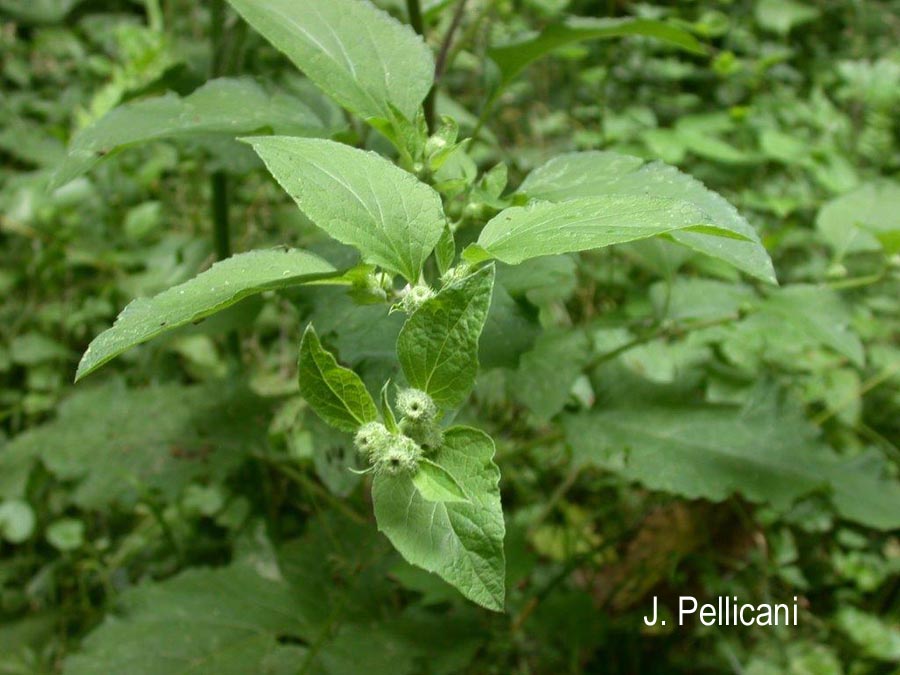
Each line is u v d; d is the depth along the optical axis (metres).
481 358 0.38
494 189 0.37
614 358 0.57
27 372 0.80
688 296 0.55
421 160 0.35
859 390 0.68
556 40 0.45
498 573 0.25
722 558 0.63
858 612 0.64
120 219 0.88
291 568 0.54
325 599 0.53
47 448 0.57
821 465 0.51
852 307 0.58
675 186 0.34
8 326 0.82
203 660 0.48
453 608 0.56
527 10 1.02
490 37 0.91
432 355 0.26
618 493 0.68
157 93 0.54
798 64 1.15
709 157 0.84
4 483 0.59
